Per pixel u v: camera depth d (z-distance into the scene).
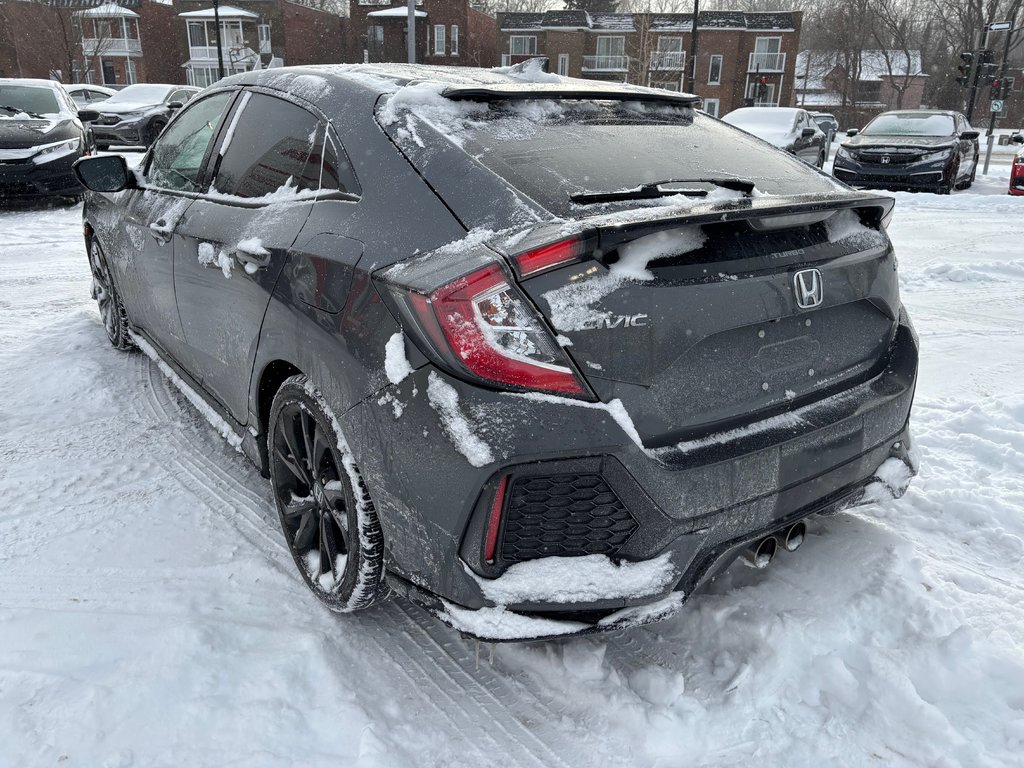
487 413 1.77
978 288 6.57
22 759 1.89
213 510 3.03
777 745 1.97
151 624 2.37
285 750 1.94
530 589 1.84
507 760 1.95
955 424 3.79
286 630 2.37
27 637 2.30
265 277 2.44
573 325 1.77
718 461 1.92
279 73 2.99
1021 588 2.55
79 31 44.72
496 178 2.04
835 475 2.20
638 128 2.55
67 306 5.67
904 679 2.11
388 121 2.31
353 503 2.13
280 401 2.46
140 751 1.92
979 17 52.78
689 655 2.26
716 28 46.62
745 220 1.91
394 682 2.18
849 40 58.06
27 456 3.42
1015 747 1.95
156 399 4.05
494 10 82.50
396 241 2.03
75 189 9.93
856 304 2.29
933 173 13.45
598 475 1.82
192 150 3.37
